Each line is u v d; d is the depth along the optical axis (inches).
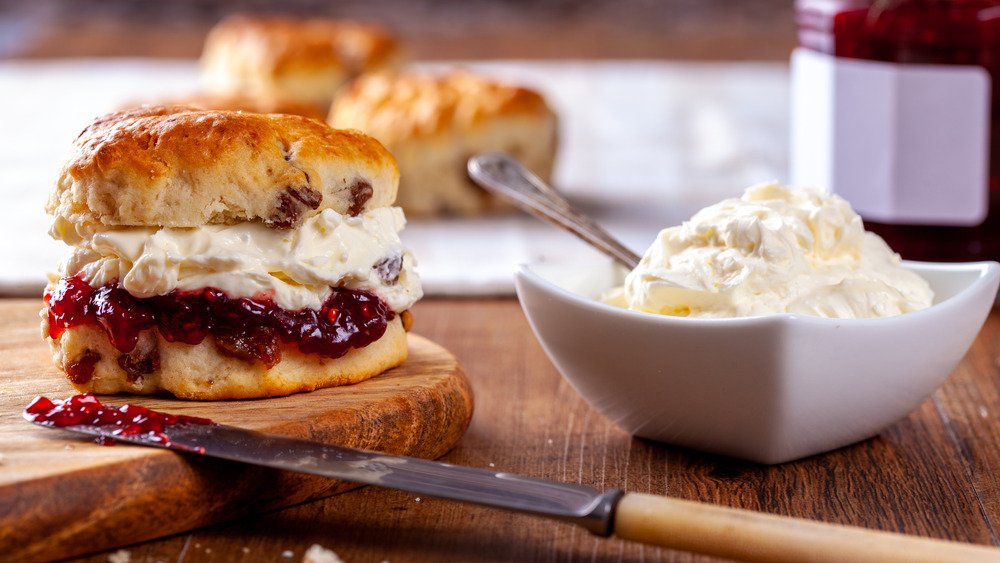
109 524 14.9
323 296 16.7
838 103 22.0
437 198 27.0
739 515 14.3
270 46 36.0
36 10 59.5
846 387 15.8
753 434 16.1
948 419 17.5
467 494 14.7
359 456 15.3
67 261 16.8
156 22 59.5
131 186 16.2
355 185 16.8
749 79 41.7
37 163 30.2
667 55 50.5
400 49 37.8
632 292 16.6
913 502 15.8
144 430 15.6
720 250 16.3
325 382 16.8
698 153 32.1
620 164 31.1
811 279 16.2
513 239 24.6
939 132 21.2
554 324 16.5
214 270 16.4
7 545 14.6
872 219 21.9
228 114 16.6
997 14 20.8
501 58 49.9
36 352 17.8
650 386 16.2
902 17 21.1
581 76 42.6
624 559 15.0
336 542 15.2
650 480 16.2
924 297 16.7
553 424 17.5
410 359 17.6
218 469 15.3
